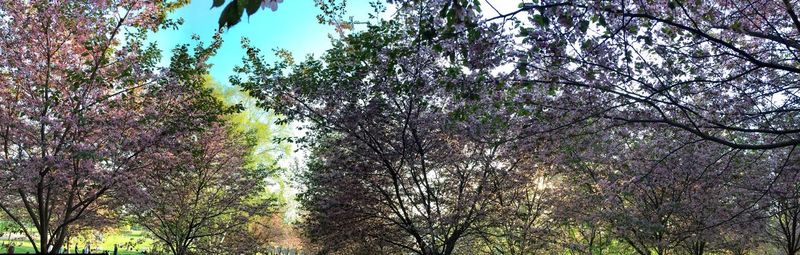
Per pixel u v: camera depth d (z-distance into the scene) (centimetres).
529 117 1053
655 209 1392
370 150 1373
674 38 871
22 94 1202
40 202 1179
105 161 1222
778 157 1232
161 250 1878
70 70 1202
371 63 1144
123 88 1268
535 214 1566
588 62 807
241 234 1892
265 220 2397
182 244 1762
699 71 920
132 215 1622
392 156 1362
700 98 973
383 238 1460
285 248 3356
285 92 1267
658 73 883
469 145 1412
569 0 680
